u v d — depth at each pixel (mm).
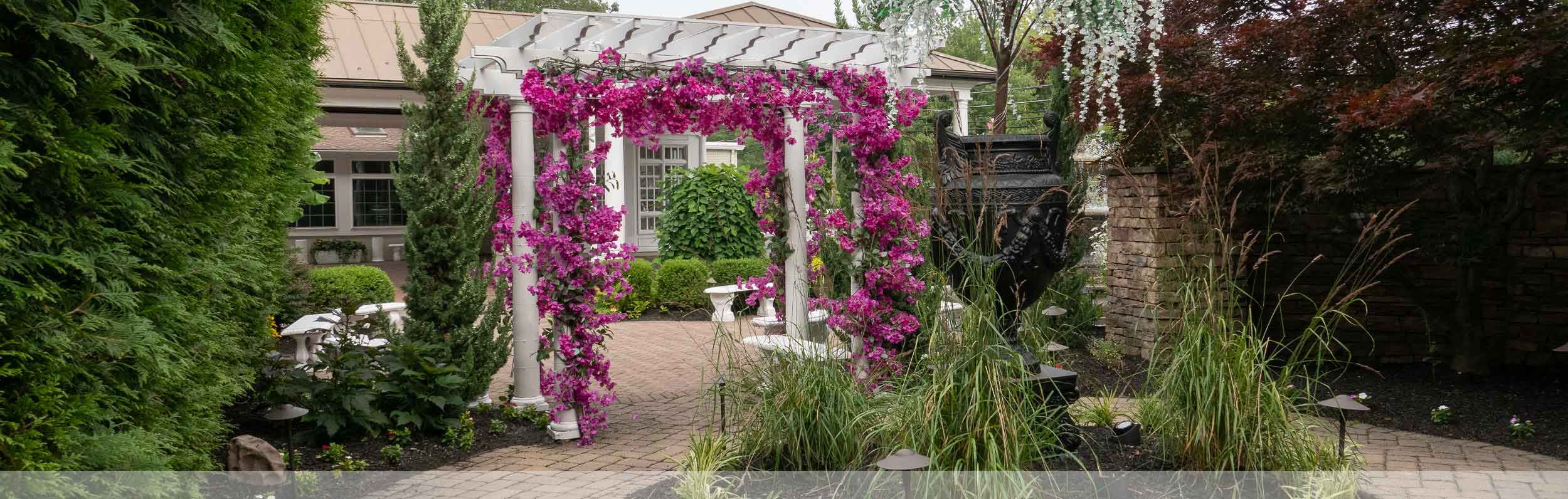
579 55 5590
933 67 12898
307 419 5117
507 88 5617
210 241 3201
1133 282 7641
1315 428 4457
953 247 4410
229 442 4117
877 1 5328
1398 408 5836
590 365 5398
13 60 2238
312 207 21406
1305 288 7578
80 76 2404
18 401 2227
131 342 2475
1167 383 3893
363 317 9062
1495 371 6762
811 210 6270
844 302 5883
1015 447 3461
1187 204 6422
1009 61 7746
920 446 3553
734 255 12758
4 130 2092
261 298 4836
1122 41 5223
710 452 3971
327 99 11484
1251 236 7277
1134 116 6840
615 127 5559
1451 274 7059
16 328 2242
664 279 11789
